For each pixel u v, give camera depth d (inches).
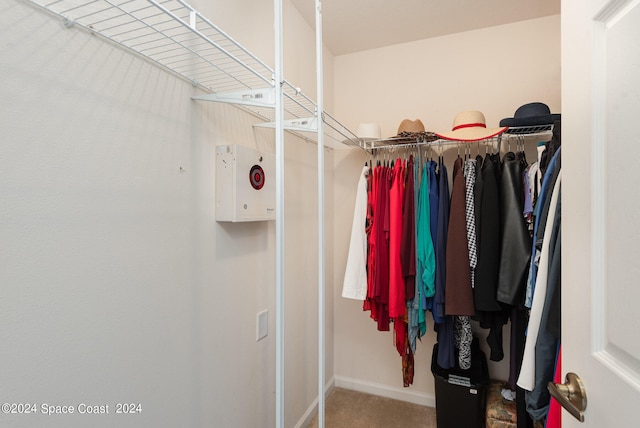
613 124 19.8
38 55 25.8
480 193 61.0
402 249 65.9
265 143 57.2
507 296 54.4
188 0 40.2
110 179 31.4
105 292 31.1
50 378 26.8
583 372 22.5
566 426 25.1
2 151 23.9
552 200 35.6
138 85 34.3
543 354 33.0
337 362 90.7
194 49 41.1
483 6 68.8
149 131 35.5
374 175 70.9
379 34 79.9
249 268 53.0
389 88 85.8
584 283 22.6
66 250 27.9
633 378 17.9
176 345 39.1
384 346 85.9
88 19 29.2
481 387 64.8
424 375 81.3
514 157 62.6
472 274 60.6
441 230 64.4
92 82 29.8
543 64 72.9
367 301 71.9
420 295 64.5
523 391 57.6
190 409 41.3
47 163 26.5
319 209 47.2
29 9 25.3
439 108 81.1
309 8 68.9
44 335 26.5
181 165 39.8
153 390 36.1
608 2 20.1
